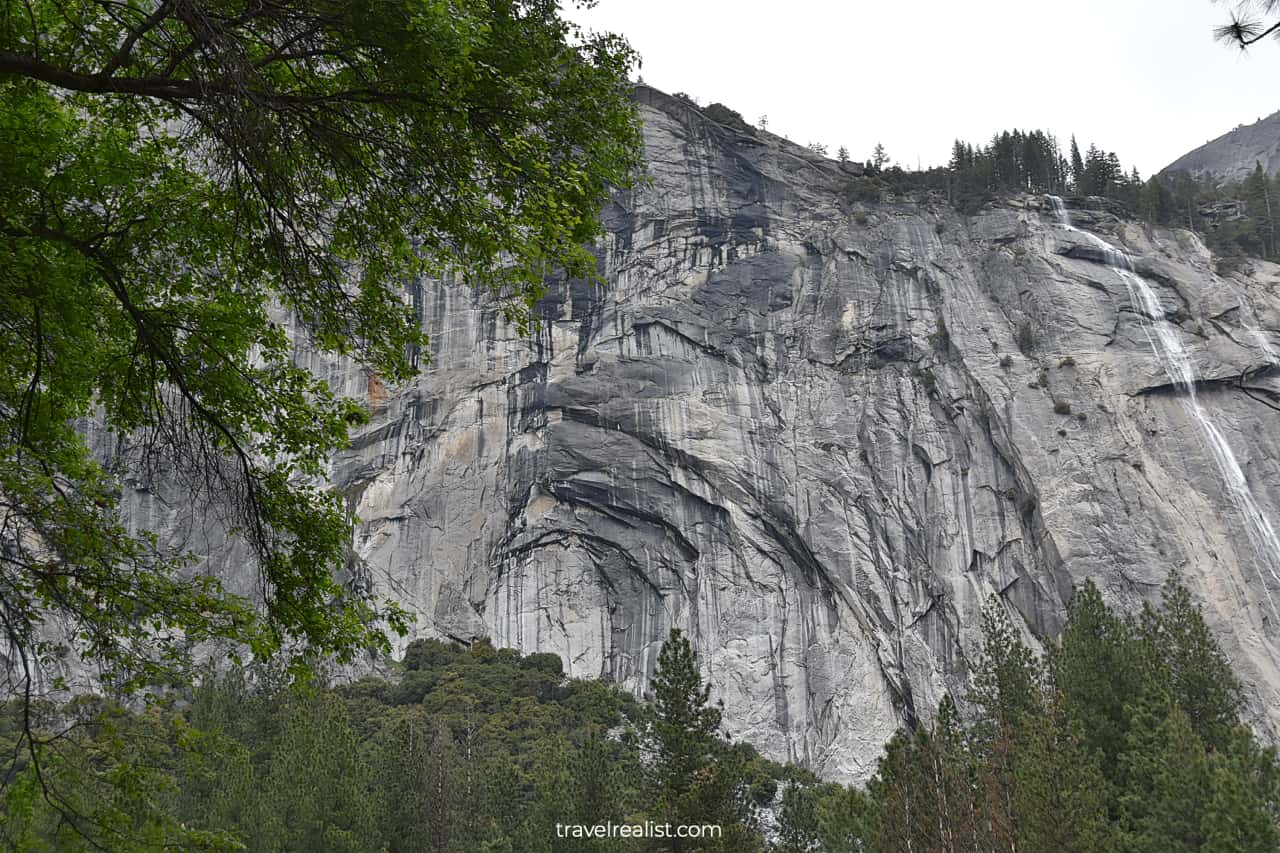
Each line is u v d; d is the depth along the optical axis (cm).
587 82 1123
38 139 1088
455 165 1061
